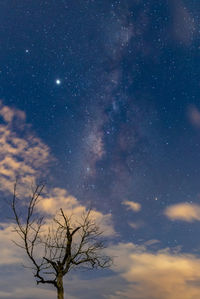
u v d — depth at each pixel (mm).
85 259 14758
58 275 14453
